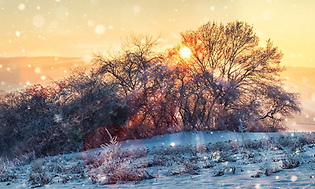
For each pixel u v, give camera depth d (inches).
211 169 391.5
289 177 271.0
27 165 727.7
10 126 1098.7
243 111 1558.8
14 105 1156.5
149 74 1366.9
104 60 1509.6
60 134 1035.3
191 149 674.2
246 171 343.6
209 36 1563.7
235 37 1565.0
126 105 1195.3
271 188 231.0
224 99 1508.4
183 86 1417.3
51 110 1120.8
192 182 307.4
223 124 1413.6
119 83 1434.5
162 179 350.6
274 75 1624.0
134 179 365.7
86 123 1077.8
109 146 422.0
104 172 383.6
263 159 435.2
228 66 1615.4
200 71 1530.5
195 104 1407.5
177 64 1505.9
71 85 1254.3
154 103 1282.0
